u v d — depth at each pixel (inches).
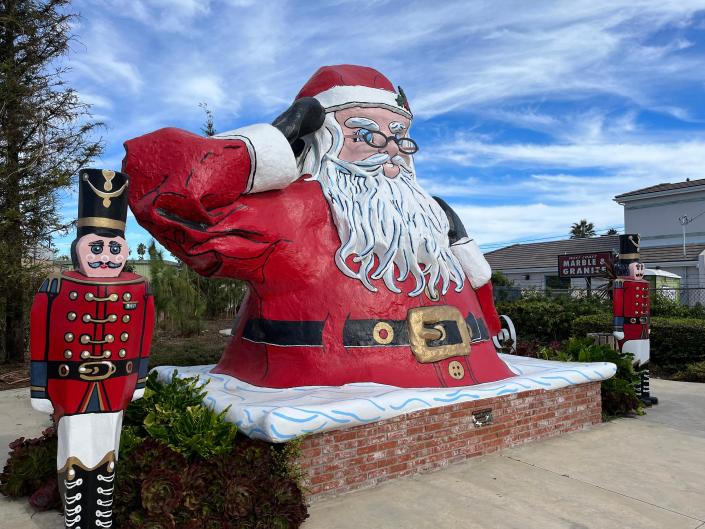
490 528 145.5
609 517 153.2
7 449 220.1
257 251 190.9
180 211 174.7
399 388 188.1
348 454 167.5
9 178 438.3
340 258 201.9
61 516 152.8
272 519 136.4
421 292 211.0
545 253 1106.1
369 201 213.2
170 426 159.0
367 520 149.0
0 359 477.4
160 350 400.8
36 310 112.0
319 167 220.8
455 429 194.9
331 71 234.7
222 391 191.9
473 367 212.8
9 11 444.5
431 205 235.3
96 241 114.0
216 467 145.5
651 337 449.7
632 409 275.0
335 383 189.5
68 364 112.1
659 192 934.4
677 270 871.1
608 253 676.7
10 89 430.6
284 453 152.6
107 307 113.9
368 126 227.3
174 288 624.4
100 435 116.1
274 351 200.4
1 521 149.5
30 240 460.8
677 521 151.4
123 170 181.0
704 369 394.9
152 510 128.7
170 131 181.8
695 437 234.4
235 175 182.1
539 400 226.5
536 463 196.2
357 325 196.1
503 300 728.3
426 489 170.7
